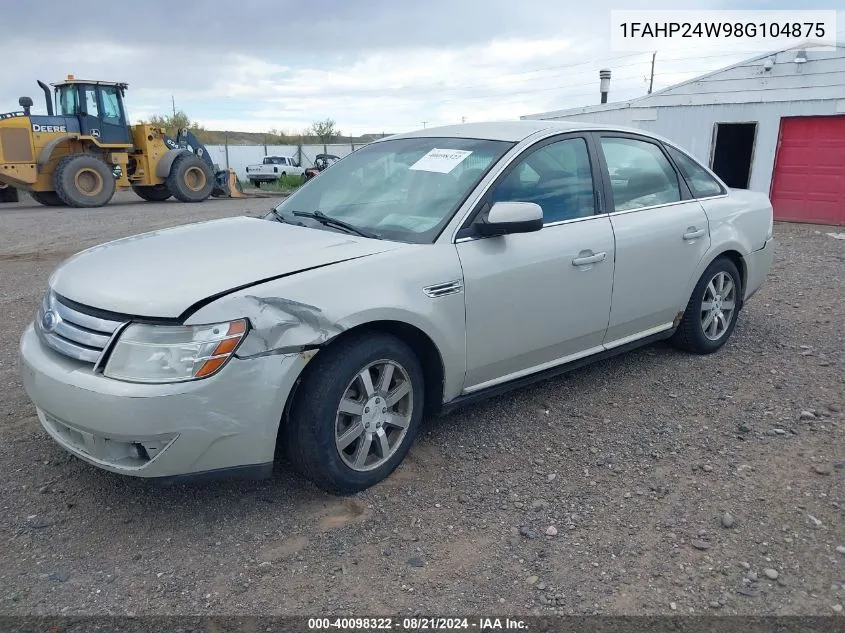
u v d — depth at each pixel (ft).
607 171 14.30
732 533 9.87
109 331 9.36
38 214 54.44
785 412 13.84
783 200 47.01
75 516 10.22
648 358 16.90
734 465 11.78
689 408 14.05
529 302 12.50
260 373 9.38
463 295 11.48
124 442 9.15
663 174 15.75
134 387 8.97
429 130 14.98
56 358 9.95
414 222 11.99
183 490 10.93
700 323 16.57
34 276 27.61
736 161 51.52
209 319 9.14
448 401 11.94
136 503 10.57
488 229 11.62
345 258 10.66
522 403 14.29
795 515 10.28
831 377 15.64
